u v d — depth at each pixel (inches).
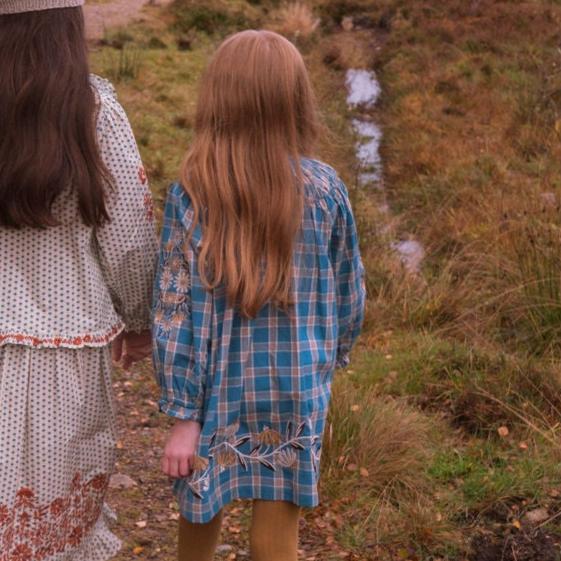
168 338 84.9
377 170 373.1
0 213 83.6
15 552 87.2
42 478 87.0
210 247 84.4
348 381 172.9
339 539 127.0
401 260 251.4
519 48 547.8
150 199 91.4
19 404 85.5
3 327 85.0
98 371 89.7
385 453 144.9
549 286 208.1
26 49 83.0
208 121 86.5
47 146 82.7
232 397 86.3
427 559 122.4
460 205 309.4
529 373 174.6
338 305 93.1
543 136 379.6
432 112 438.0
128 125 89.4
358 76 554.6
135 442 158.4
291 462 87.3
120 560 123.1
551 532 127.2
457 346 195.6
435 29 609.9
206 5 625.9
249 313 84.4
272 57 85.5
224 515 133.9
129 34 536.7
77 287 87.5
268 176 84.7
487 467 145.9
